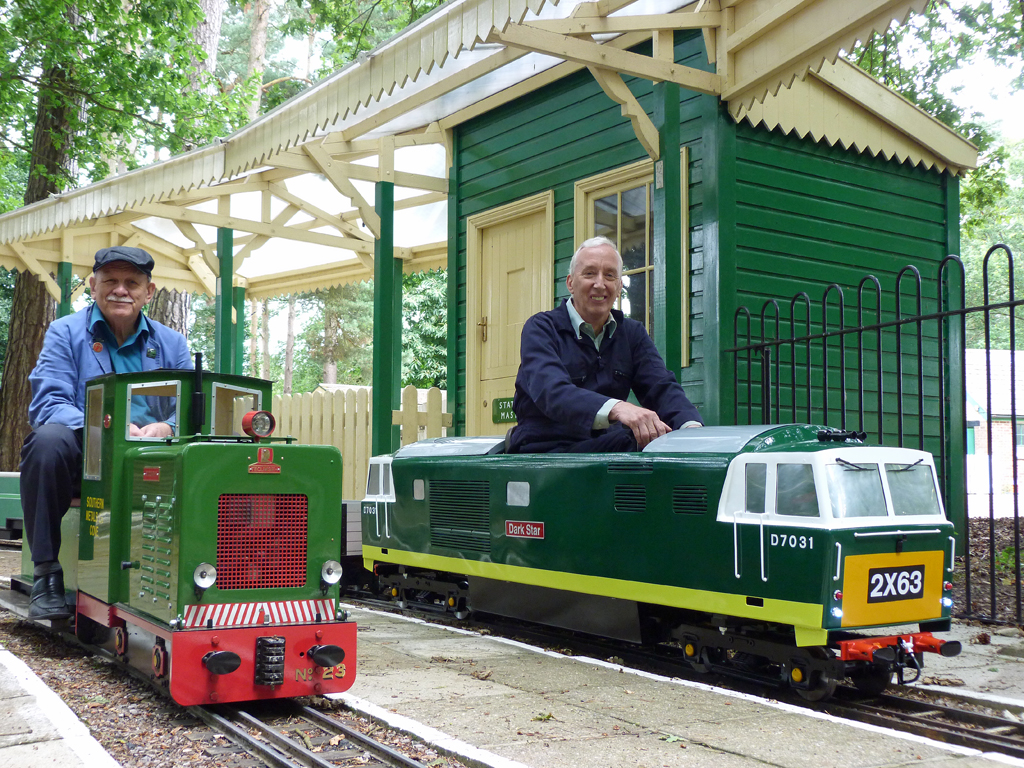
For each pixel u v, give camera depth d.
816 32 6.07
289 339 47.84
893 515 4.45
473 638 6.21
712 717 4.13
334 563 4.41
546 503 5.75
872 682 4.71
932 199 9.77
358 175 9.98
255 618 4.25
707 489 4.77
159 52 20.44
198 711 4.20
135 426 4.94
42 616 5.21
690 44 8.36
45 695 4.35
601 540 5.34
